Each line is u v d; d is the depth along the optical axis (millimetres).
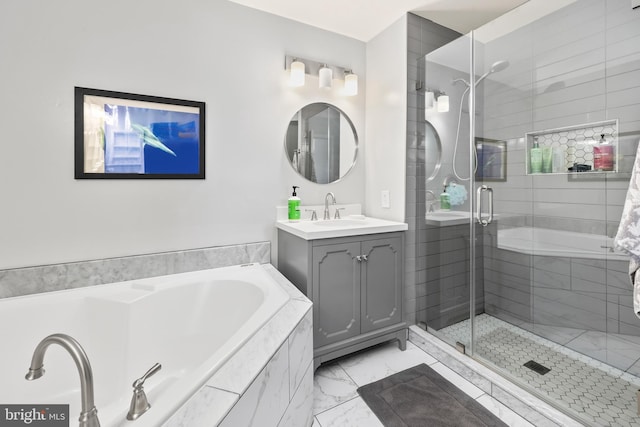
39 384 1287
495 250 2055
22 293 1451
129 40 1648
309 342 1366
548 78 1837
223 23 1909
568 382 1520
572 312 1777
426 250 2232
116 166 1642
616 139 1574
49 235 1516
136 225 1717
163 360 1516
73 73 1525
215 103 1902
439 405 1505
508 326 2043
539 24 1858
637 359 1535
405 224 2027
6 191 1420
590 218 1697
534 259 1938
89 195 1595
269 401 987
